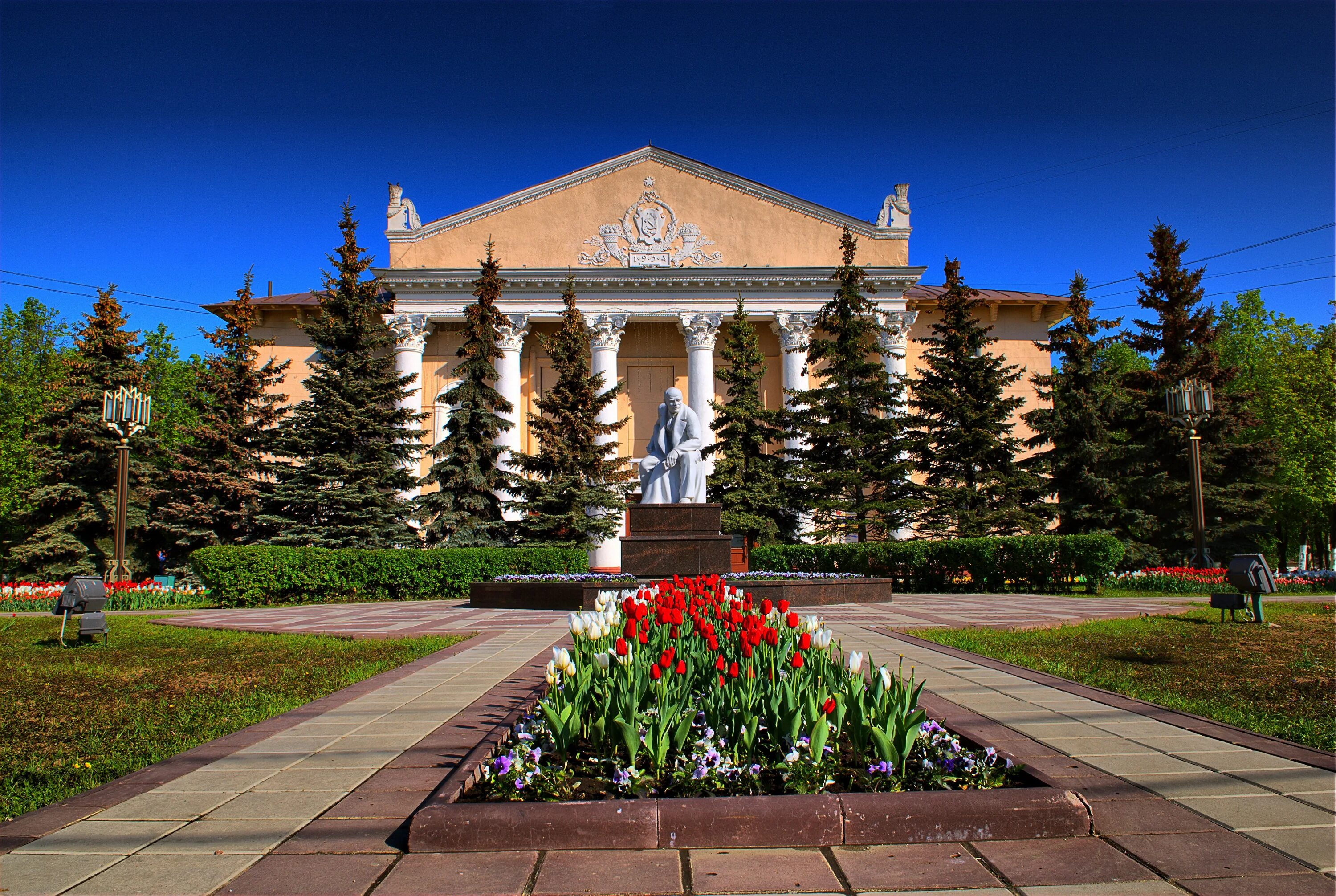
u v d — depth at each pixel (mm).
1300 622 11570
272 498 23516
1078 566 17094
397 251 34500
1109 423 24969
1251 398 24266
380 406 24797
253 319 27516
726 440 25438
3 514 31547
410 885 2768
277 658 8844
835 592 14516
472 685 6664
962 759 3553
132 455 26156
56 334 38188
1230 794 3656
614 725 3662
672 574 13586
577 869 2889
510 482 24062
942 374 24266
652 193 34438
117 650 9898
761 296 33469
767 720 3740
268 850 3102
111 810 3572
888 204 34438
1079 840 3143
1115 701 5727
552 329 35312
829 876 2836
